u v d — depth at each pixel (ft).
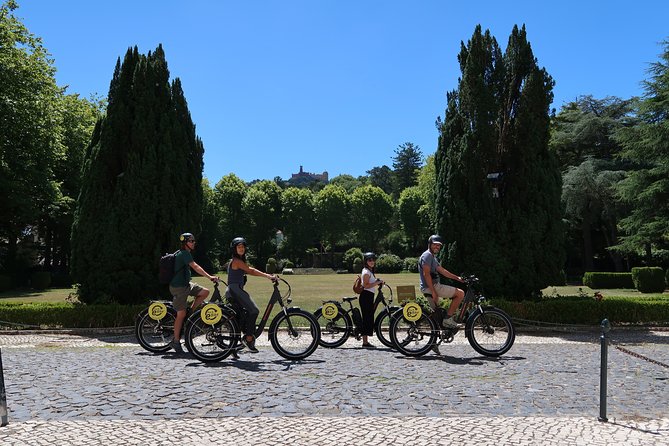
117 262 42.73
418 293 79.20
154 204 43.21
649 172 92.68
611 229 135.95
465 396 19.88
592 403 19.04
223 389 20.74
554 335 39.65
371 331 32.04
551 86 46.83
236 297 27.50
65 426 16.01
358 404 18.66
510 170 46.24
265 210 262.47
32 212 93.45
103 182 43.75
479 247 44.68
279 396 19.69
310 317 28.12
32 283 113.39
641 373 24.41
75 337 38.01
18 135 88.99
